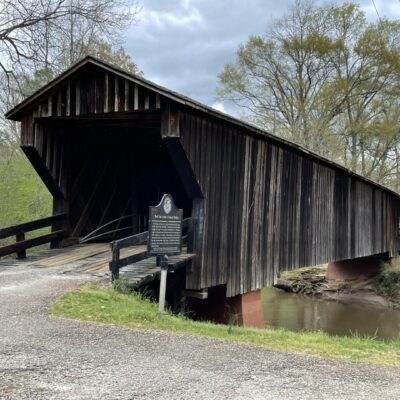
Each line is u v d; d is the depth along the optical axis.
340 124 31.20
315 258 12.74
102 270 7.81
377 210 18.33
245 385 3.64
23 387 3.39
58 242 10.15
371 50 28.70
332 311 16.00
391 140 30.00
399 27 28.78
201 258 8.17
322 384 3.78
